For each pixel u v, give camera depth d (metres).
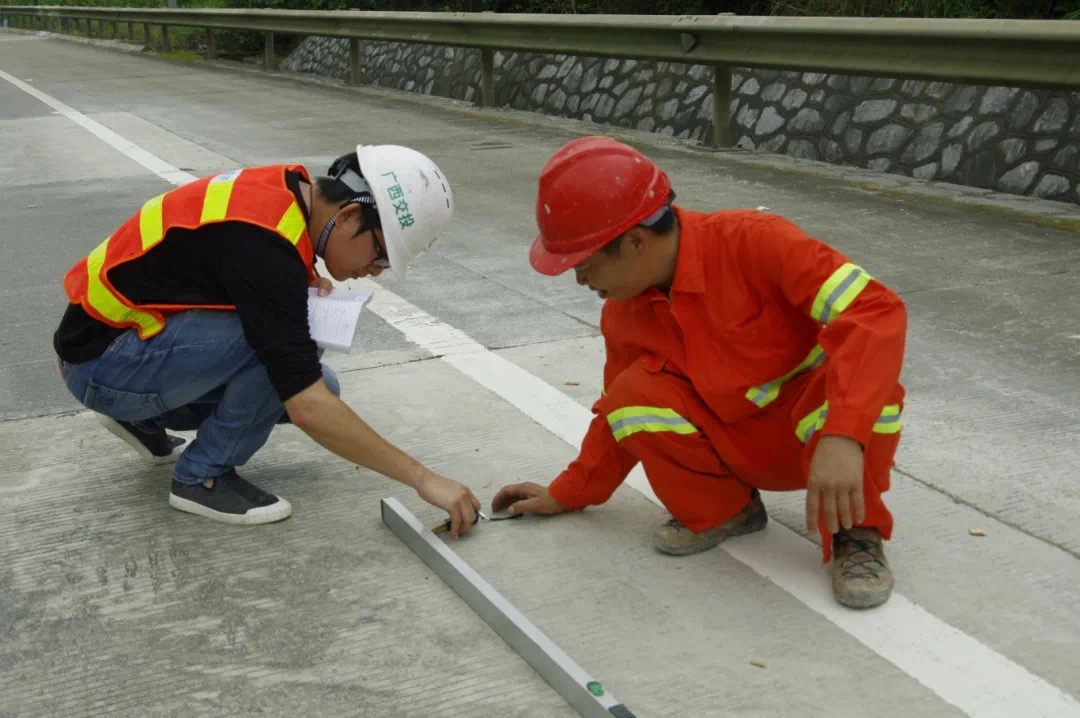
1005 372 3.82
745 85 8.74
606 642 2.37
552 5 14.34
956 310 4.48
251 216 2.63
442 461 3.28
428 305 4.78
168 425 3.17
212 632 2.45
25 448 3.43
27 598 2.60
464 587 2.53
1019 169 6.53
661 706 2.15
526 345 4.25
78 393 2.96
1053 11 7.95
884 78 6.95
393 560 2.74
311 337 2.71
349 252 2.71
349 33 13.98
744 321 2.45
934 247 5.41
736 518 2.77
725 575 2.62
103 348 2.85
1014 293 4.67
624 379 2.61
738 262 2.42
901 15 8.62
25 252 5.80
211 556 2.77
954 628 2.38
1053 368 3.85
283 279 2.61
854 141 7.64
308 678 2.27
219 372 2.83
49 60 19.97
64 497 3.11
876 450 2.39
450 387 3.84
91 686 2.26
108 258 2.77
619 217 2.35
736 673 2.24
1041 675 2.21
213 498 2.96
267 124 10.59
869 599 2.44
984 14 8.22
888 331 2.22
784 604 2.49
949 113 7.07
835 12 9.20
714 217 2.47
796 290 2.34
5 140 9.80
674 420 2.55
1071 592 2.50
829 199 6.54
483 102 11.62
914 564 2.63
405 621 2.47
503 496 2.97
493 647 2.37
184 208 2.72
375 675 2.28
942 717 2.09
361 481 3.19
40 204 7.00
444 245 5.80
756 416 2.56
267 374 2.78
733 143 8.62
